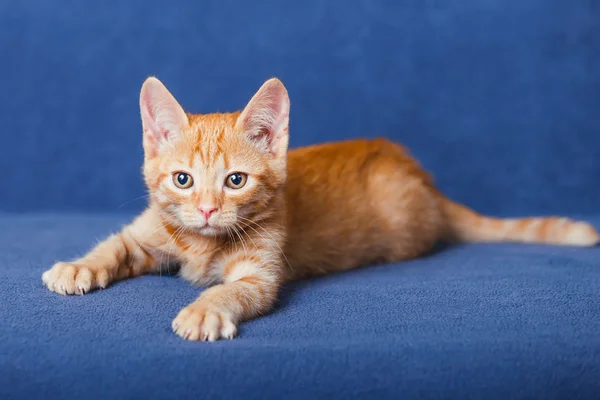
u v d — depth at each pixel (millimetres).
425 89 909
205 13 908
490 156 912
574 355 480
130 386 463
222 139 556
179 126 566
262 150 568
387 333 498
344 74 910
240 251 563
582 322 517
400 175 685
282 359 469
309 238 624
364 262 666
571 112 905
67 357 469
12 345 476
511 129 910
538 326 510
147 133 570
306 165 657
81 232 777
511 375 474
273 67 912
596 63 900
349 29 905
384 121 912
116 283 579
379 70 909
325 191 644
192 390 463
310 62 911
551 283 593
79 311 521
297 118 914
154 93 566
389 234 669
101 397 462
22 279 584
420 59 906
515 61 903
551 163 911
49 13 905
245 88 916
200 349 472
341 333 498
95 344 477
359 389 467
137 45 912
